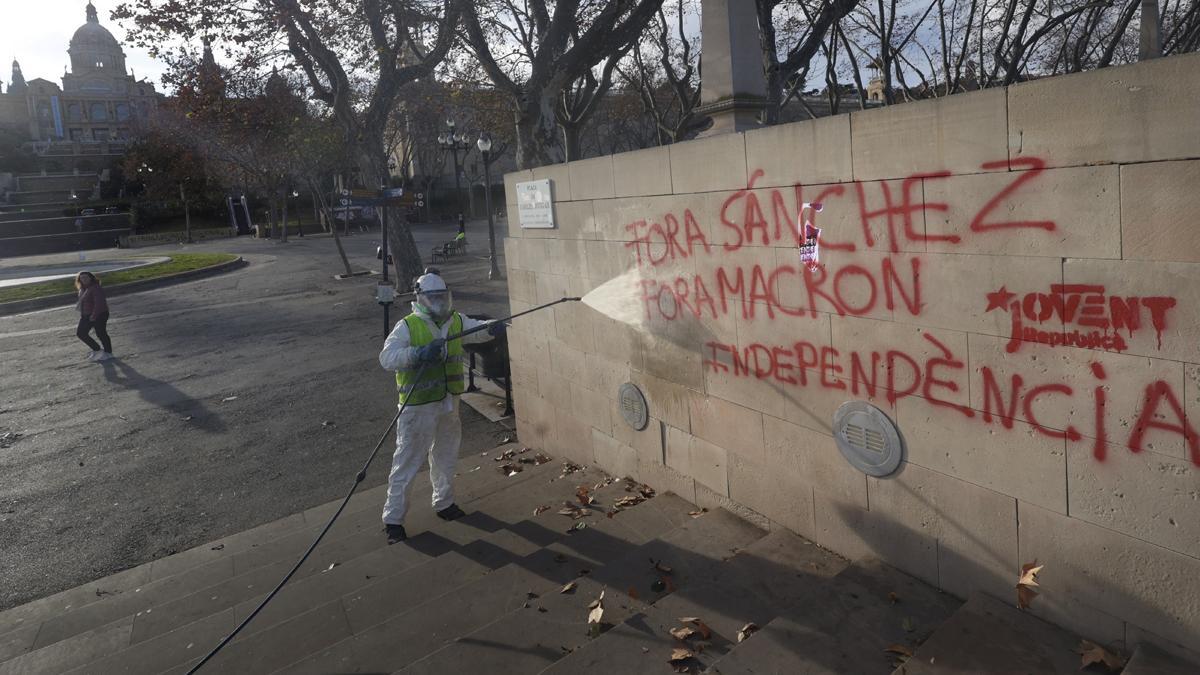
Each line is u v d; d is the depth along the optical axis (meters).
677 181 4.68
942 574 3.49
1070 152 2.70
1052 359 2.89
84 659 4.38
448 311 5.57
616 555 4.55
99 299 14.27
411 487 5.58
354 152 19.62
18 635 4.87
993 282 3.04
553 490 5.95
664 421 5.30
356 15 17.53
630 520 4.98
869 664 2.99
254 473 7.93
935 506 3.47
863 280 3.59
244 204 56.44
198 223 59.09
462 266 26.30
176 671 3.94
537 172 6.23
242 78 19.44
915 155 3.24
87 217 57.34
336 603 4.42
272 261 32.59
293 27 17.14
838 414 3.88
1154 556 2.70
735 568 3.96
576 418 6.43
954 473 3.36
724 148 4.28
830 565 3.92
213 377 12.36
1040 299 2.89
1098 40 12.26
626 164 5.12
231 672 3.85
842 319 3.75
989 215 3.00
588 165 5.54
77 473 8.30
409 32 18.50
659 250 4.96
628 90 29.48
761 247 4.15
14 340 16.67
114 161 71.69
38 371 13.56
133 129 65.19
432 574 4.69
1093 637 2.93
